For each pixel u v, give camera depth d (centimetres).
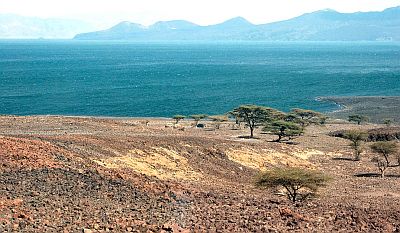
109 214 2192
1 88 17788
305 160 6531
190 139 5575
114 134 5603
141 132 6362
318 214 2611
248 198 3080
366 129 10150
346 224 2380
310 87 19212
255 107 9069
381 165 6800
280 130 8456
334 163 6781
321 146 8100
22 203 2167
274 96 16925
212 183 4062
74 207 2230
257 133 9456
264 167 5500
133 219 2139
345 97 16362
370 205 3609
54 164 2920
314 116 11762
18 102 14550
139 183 2908
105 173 2959
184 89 18700
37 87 18412
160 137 5388
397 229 2328
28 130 5481
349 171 6312
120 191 2681
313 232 2138
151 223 2094
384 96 16475
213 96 16875
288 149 6838
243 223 2206
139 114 13200
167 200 2636
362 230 2269
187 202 2650
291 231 2114
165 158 4550
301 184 3519
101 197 2503
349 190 4862
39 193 2383
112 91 17762
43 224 1891
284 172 3597
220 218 2295
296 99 16250
